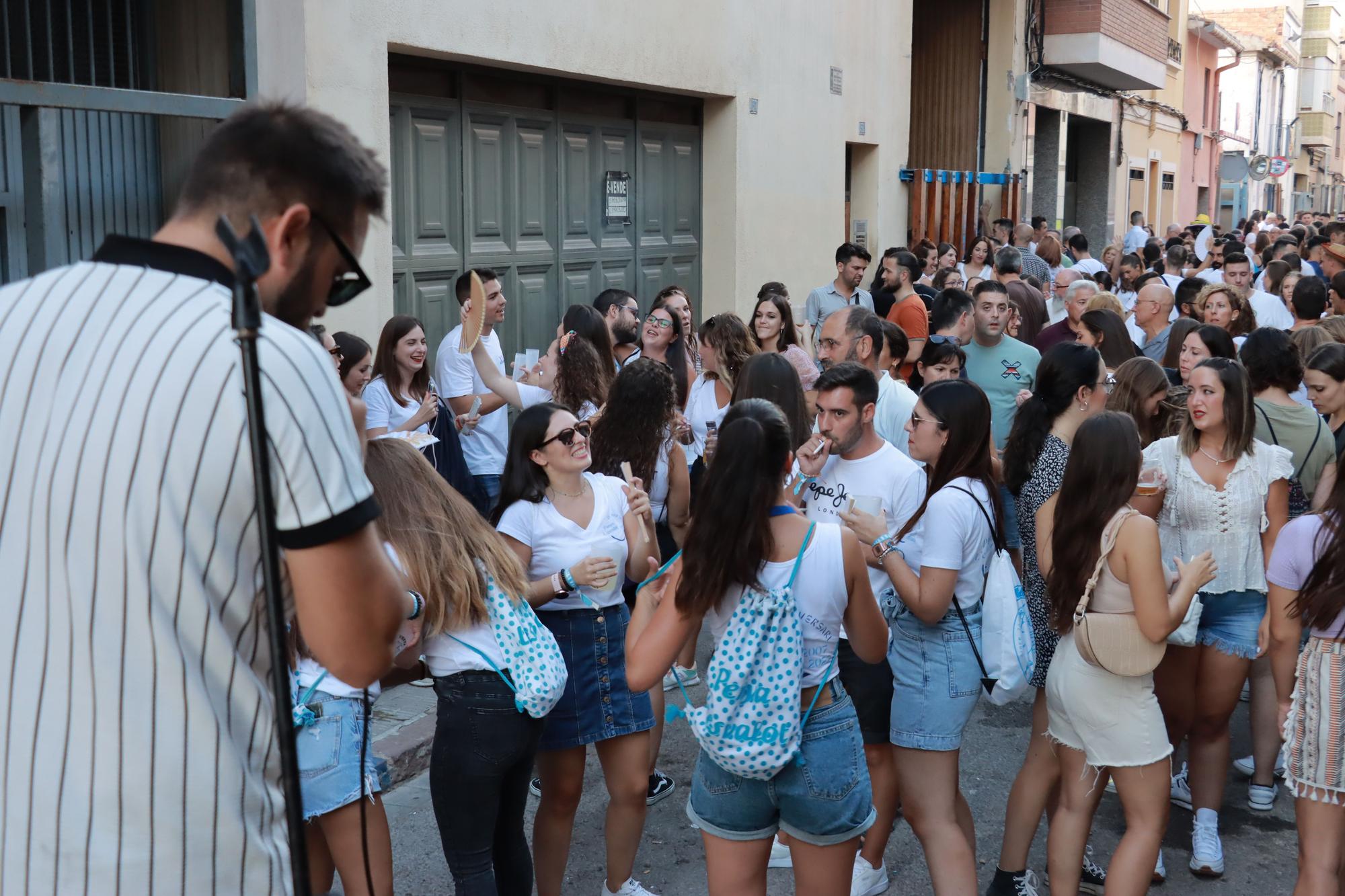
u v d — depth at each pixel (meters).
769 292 7.06
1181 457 4.52
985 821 4.80
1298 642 3.50
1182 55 29.64
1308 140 59.78
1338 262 10.57
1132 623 3.49
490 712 3.31
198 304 1.50
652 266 10.09
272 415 1.46
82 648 1.44
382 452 3.32
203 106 5.43
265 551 1.40
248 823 1.54
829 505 4.00
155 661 1.45
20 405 1.47
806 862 3.17
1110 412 3.62
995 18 17.34
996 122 17.56
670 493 5.22
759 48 10.80
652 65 9.28
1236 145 42.69
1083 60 18.00
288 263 1.56
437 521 3.27
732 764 3.01
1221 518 4.37
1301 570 3.42
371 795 3.28
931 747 3.67
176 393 1.44
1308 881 3.41
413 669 3.59
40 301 1.52
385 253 6.94
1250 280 9.30
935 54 17.69
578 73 8.48
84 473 1.43
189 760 1.47
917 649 3.71
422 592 3.23
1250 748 5.61
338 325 6.57
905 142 14.47
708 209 10.75
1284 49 46.81
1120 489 3.53
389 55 7.20
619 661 3.81
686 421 5.39
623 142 9.57
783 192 11.48
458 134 7.80
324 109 6.36
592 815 4.76
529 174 8.52
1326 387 5.24
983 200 17.11
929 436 3.74
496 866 3.59
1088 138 23.88
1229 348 5.89
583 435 3.83
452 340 6.47
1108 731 3.57
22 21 5.10
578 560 3.78
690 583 2.96
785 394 4.61
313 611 1.54
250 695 1.53
